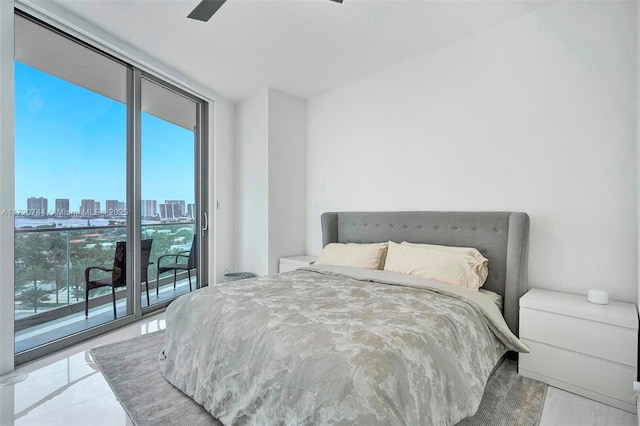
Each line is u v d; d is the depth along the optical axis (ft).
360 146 11.55
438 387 4.07
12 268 6.76
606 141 6.81
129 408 5.40
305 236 13.51
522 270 7.39
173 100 11.52
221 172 13.12
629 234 6.55
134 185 9.80
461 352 4.84
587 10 7.02
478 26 8.29
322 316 4.99
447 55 9.25
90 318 8.72
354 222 11.27
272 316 5.06
